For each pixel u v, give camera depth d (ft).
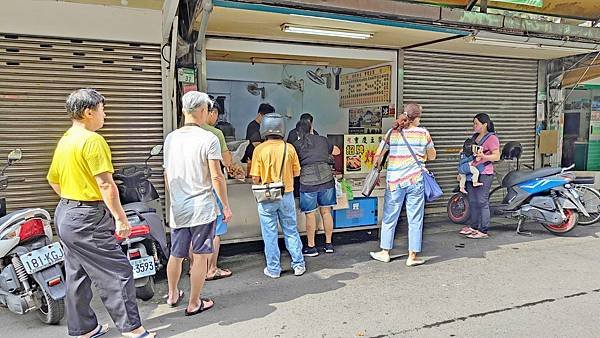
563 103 27.20
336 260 16.98
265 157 14.93
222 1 14.48
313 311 12.45
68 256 10.42
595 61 24.58
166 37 17.39
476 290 13.84
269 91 29.01
